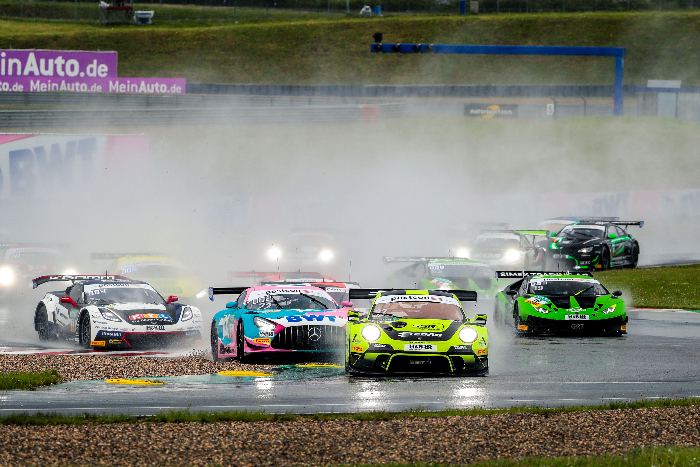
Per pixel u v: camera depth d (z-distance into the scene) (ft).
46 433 93.50
